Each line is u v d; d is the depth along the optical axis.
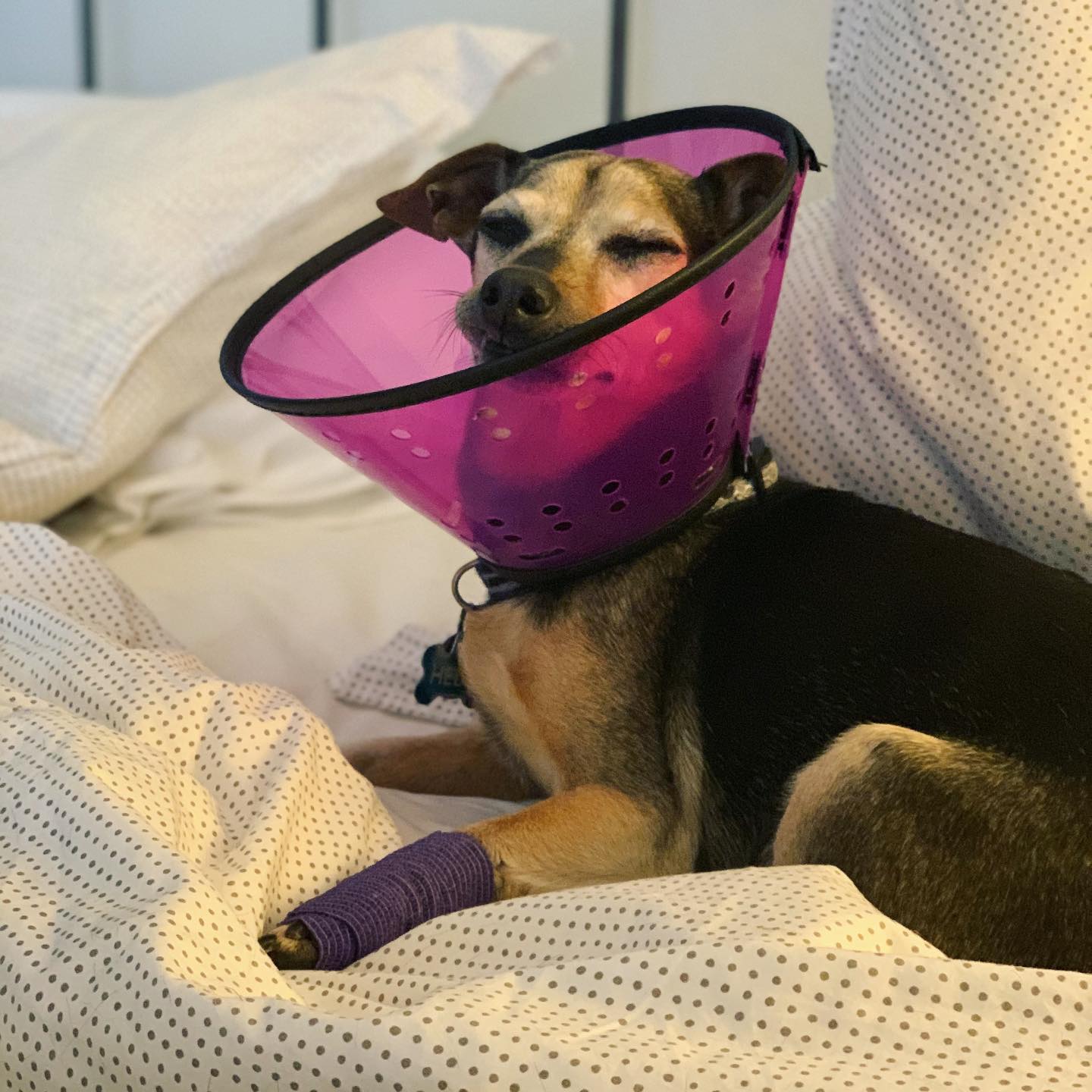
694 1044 0.71
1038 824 0.96
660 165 1.27
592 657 1.18
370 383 1.16
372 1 2.79
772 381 1.48
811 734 1.09
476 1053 0.68
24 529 1.49
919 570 1.11
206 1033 0.70
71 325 1.91
